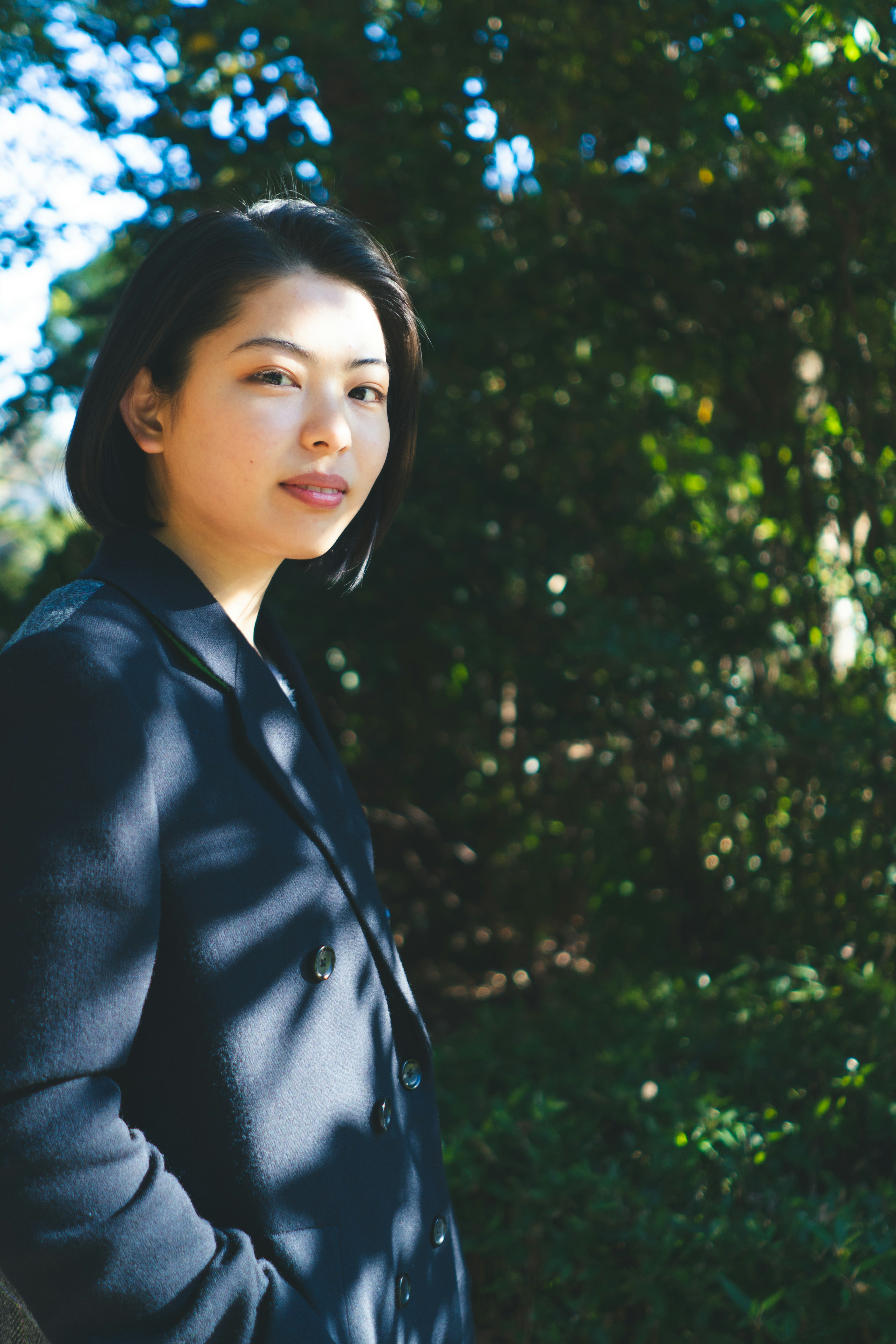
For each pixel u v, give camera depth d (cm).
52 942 69
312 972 83
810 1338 159
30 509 349
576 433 344
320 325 88
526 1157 202
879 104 235
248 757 85
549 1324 176
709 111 245
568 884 386
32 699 73
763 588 327
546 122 301
